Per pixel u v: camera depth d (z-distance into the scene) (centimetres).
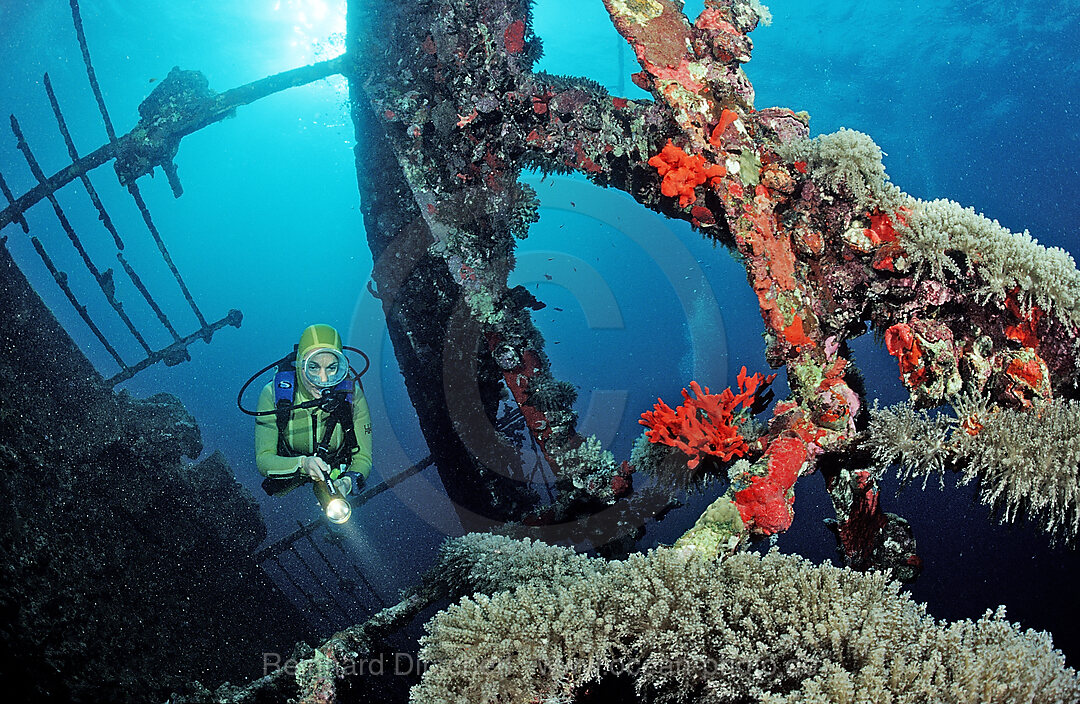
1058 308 320
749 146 368
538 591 262
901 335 344
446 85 432
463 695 229
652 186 404
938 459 315
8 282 530
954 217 344
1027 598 791
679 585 245
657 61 381
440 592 372
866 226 357
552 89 411
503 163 438
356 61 461
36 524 440
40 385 518
